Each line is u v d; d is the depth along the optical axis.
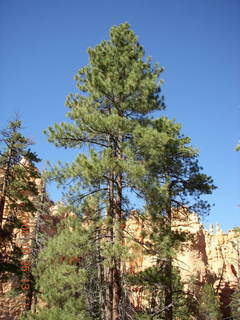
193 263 43.81
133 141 14.12
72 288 12.53
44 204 23.44
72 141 15.70
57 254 13.28
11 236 18.70
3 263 17.73
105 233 13.74
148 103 15.62
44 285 13.07
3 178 18.94
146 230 13.98
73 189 13.69
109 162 12.89
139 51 17.80
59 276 12.53
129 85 15.28
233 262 52.72
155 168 14.30
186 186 17.03
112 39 17.86
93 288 13.35
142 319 13.09
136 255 12.11
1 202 18.25
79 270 12.52
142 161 13.83
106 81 15.46
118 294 12.27
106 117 14.45
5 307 24.16
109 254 11.74
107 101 16.23
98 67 17.02
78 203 13.96
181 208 17.38
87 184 13.62
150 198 13.20
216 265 52.50
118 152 14.52
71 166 13.62
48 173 14.05
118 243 11.98
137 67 16.31
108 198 13.95
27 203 19.03
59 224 14.13
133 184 13.44
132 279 14.38
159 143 13.68
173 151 16.16
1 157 19.11
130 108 15.54
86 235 12.82
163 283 14.03
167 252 13.19
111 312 12.61
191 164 17.06
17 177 19.36
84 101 16.55
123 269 13.15
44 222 23.12
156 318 14.81
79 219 13.76
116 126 14.01
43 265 14.27
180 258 44.59
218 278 49.22
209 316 30.62
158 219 14.05
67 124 15.23
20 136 19.75
